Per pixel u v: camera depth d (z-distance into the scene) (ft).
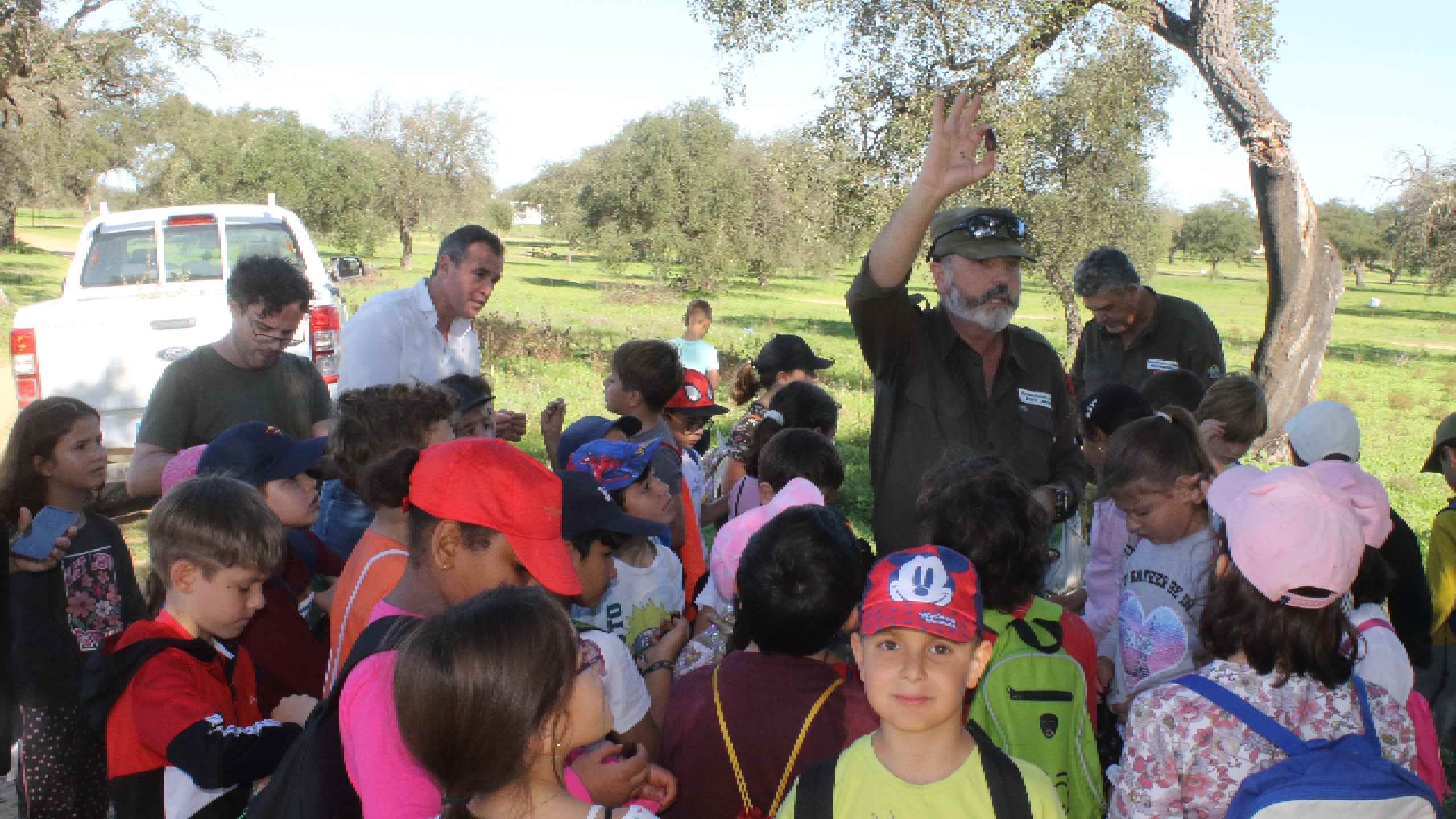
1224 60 46.47
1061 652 9.17
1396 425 61.05
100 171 191.72
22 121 86.38
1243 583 7.92
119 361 26.76
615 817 6.61
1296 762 7.38
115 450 27.07
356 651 7.43
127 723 9.50
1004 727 8.98
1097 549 12.50
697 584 14.73
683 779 8.64
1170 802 7.79
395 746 6.78
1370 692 8.36
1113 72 61.82
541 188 220.84
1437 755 9.06
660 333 88.28
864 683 7.20
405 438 10.69
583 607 11.32
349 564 9.41
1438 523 14.64
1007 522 9.16
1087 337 21.66
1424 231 152.87
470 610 6.29
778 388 18.39
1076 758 9.01
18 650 12.47
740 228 150.41
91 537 13.19
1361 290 254.88
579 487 10.11
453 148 185.16
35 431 12.48
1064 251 67.92
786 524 8.63
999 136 46.11
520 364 59.98
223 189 159.94
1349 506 7.90
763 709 8.41
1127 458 10.63
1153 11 48.11
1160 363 20.25
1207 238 325.83
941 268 12.79
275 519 9.94
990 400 13.09
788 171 53.72
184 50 77.87
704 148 150.92
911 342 12.88
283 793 7.31
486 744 5.98
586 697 6.96
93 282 30.78
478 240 16.61
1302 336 45.60
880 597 6.88
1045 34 46.55
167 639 9.61
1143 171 69.72
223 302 27.71
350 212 169.58
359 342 16.39
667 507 12.25
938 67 47.26
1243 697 7.78
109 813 13.23
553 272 188.96
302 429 17.15
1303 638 7.64
